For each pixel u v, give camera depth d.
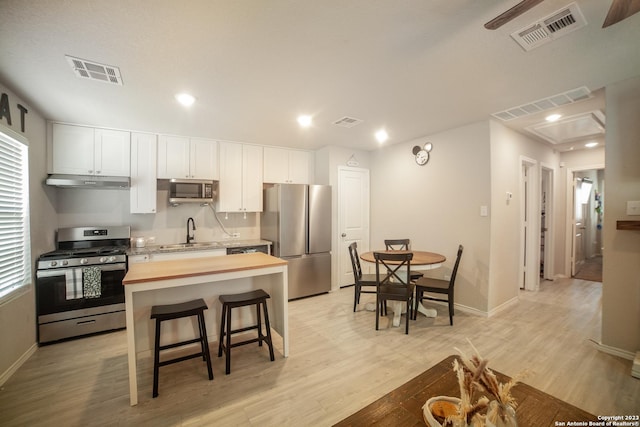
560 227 5.17
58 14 1.48
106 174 3.44
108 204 3.66
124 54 1.88
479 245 3.41
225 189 4.19
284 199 4.13
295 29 1.64
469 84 2.38
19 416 1.78
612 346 2.48
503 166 3.54
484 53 1.91
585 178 6.48
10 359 2.25
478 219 3.42
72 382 2.14
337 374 2.21
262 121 3.31
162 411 1.82
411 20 1.57
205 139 4.06
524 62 2.03
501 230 3.52
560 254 5.20
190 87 2.38
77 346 2.73
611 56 1.96
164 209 4.02
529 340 2.76
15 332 2.33
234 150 4.27
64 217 3.41
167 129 3.60
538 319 3.28
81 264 2.91
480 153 3.38
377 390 2.02
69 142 3.24
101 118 3.12
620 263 2.44
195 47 1.81
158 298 2.37
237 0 1.41
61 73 2.11
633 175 2.35
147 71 2.11
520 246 3.90
